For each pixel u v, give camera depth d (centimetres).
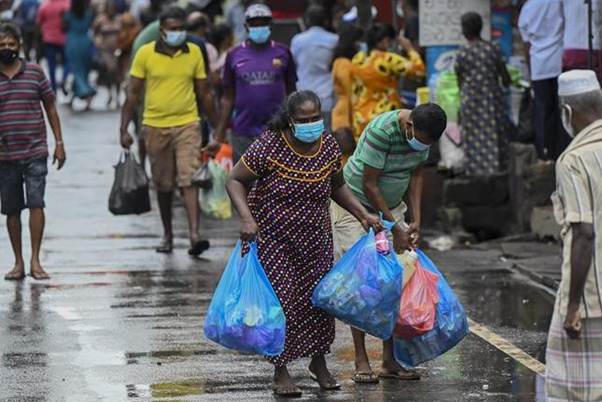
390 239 2281
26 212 4188
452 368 2355
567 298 1711
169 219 3569
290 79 3556
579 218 1681
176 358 2419
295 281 2181
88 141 6094
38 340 2555
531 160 3706
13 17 8725
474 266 3347
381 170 2231
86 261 3419
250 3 5841
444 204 3844
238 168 2158
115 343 2531
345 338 2603
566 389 1734
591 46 3262
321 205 2181
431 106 2175
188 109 3484
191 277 3206
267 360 2306
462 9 4022
